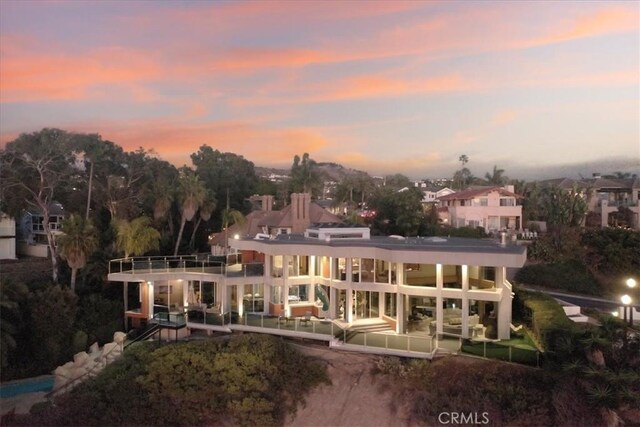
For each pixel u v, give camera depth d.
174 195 58.06
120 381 26.98
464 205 70.12
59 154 49.72
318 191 88.38
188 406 25.58
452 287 30.34
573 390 22.23
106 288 43.31
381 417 24.52
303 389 26.30
